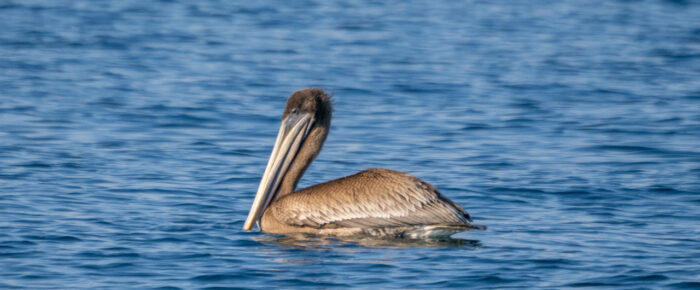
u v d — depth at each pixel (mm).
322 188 12500
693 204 13602
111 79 25594
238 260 10633
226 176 15500
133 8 42406
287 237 12086
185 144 18062
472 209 13438
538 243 11477
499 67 28828
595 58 30797
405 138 18812
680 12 43812
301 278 9875
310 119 13266
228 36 34969
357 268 10289
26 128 19016
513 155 17234
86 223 12188
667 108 22188
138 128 19469
